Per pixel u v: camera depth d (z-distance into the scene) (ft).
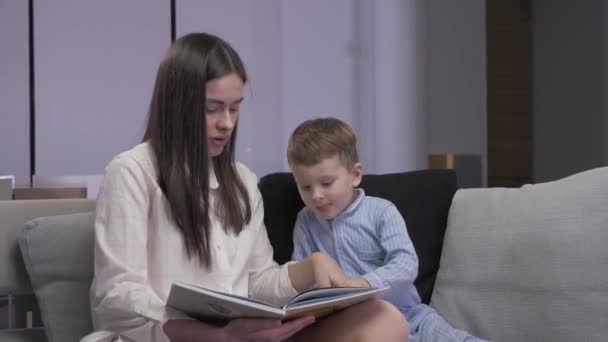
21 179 9.77
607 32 12.85
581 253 4.65
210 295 3.40
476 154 12.39
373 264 5.19
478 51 12.46
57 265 5.00
